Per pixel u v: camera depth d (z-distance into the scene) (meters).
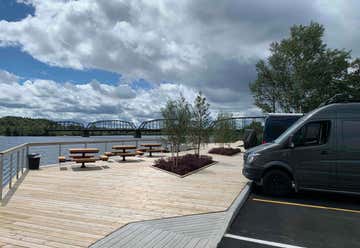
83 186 7.16
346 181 6.01
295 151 6.41
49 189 6.77
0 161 5.67
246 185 7.41
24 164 10.09
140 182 7.76
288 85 32.75
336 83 30.92
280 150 6.55
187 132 11.31
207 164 11.61
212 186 7.26
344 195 6.75
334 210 5.46
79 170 10.10
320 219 4.88
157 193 6.42
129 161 13.20
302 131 6.43
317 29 31.45
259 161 6.72
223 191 6.68
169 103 11.11
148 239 3.73
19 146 8.03
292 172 6.42
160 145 15.97
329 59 30.70
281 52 33.03
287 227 4.46
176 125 10.87
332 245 3.77
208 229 4.16
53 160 12.99
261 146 7.16
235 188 7.03
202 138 13.50
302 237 4.05
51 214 4.77
